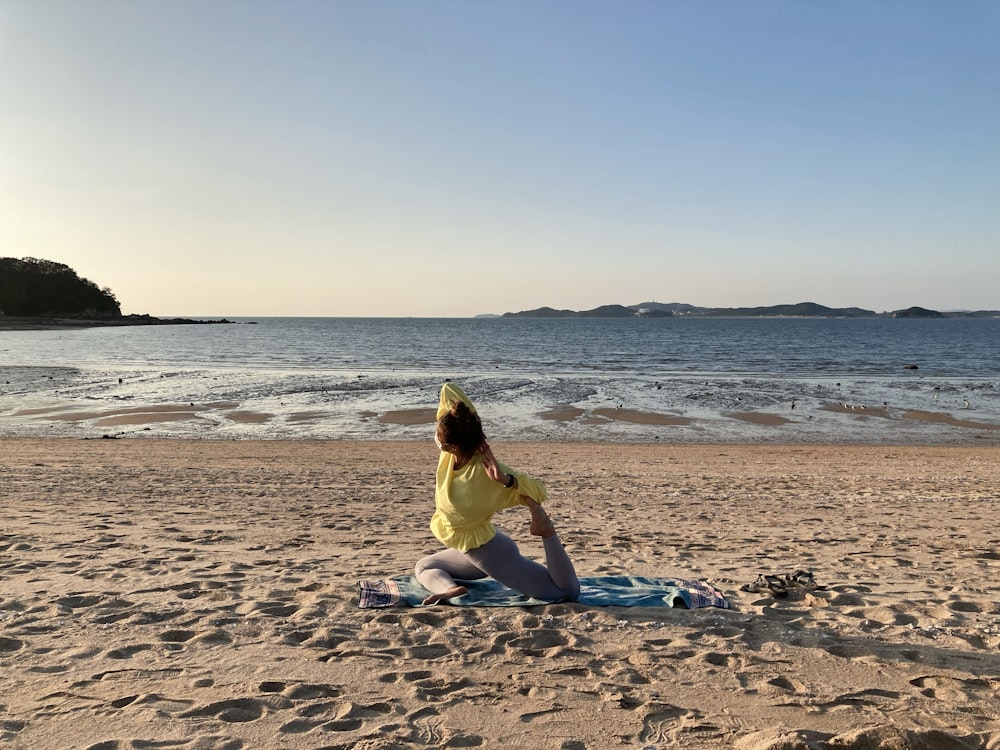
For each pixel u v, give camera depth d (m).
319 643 3.97
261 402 26.62
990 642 4.12
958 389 31.86
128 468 13.80
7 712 3.06
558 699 3.25
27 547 6.60
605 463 15.54
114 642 3.96
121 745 2.76
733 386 32.41
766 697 3.29
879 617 4.61
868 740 2.77
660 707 3.17
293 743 2.80
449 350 67.19
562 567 4.64
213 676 3.47
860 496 11.59
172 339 87.69
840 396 29.19
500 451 17.31
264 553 6.64
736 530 8.59
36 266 143.00
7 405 25.58
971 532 8.54
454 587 4.67
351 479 12.84
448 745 2.81
